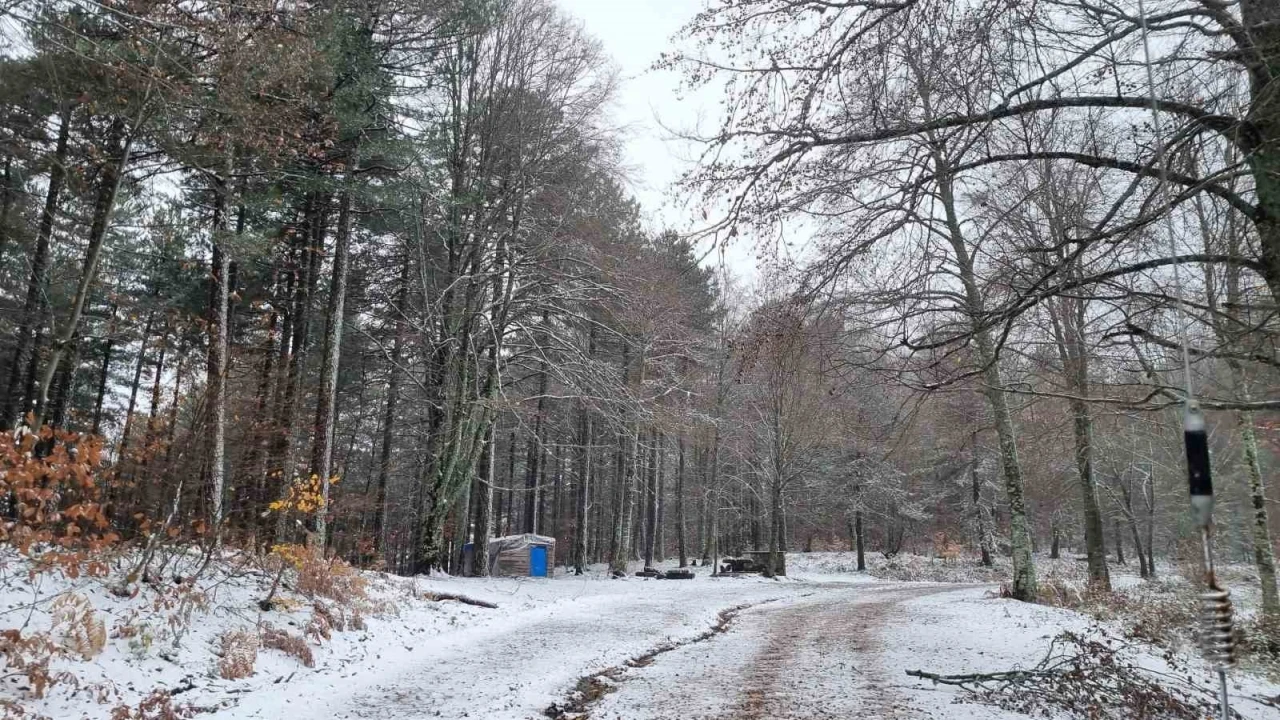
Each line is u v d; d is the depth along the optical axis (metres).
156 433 10.32
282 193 15.14
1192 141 6.21
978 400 19.52
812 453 34.19
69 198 13.30
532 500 36.22
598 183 25.56
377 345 27.50
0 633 7.14
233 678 8.57
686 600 19.62
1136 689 9.19
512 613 15.45
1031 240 7.29
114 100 10.39
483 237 24.14
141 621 8.88
